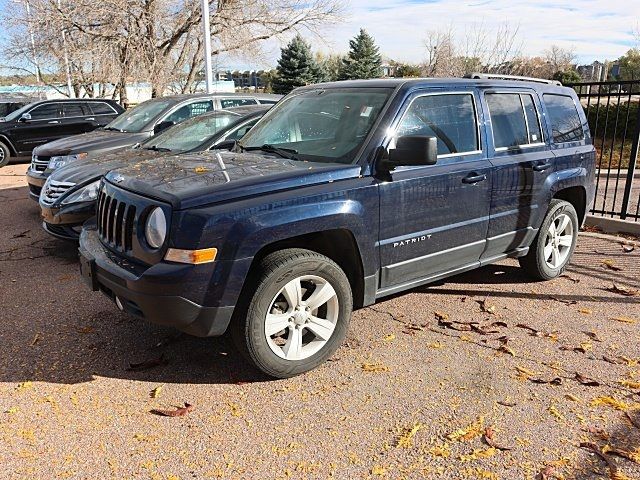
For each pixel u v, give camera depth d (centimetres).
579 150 564
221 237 333
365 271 397
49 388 361
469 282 557
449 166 437
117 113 1725
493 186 470
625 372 380
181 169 402
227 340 429
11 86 3416
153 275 330
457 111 457
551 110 550
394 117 413
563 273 584
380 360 397
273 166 394
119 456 295
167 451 299
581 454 295
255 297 347
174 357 403
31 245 703
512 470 283
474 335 438
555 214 541
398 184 403
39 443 305
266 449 300
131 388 362
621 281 561
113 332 444
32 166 873
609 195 1052
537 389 358
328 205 368
